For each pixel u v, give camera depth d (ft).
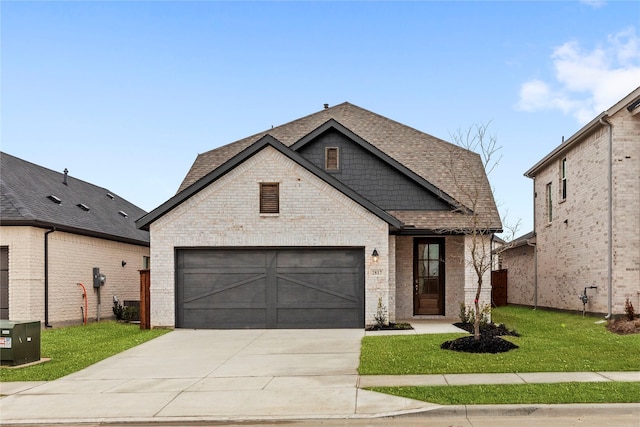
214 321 49.29
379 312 48.29
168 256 49.19
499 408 22.62
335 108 69.26
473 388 25.57
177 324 49.29
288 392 26.50
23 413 24.07
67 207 62.69
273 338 43.47
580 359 31.89
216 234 49.16
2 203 52.01
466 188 56.13
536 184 76.95
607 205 51.44
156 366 33.50
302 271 49.37
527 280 79.56
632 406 22.56
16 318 50.60
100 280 61.98
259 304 49.24
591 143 55.98
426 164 59.62
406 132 64.69
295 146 55.42
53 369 32.94
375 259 48.55
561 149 63.36
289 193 49.29
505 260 89.92
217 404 24.77
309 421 22.41
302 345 39.99
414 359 32.53
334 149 56.03
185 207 49.47
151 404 24.99
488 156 51.47
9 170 59.77
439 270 56.13
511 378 27.66
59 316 55.26
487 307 47.09
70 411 24.22
